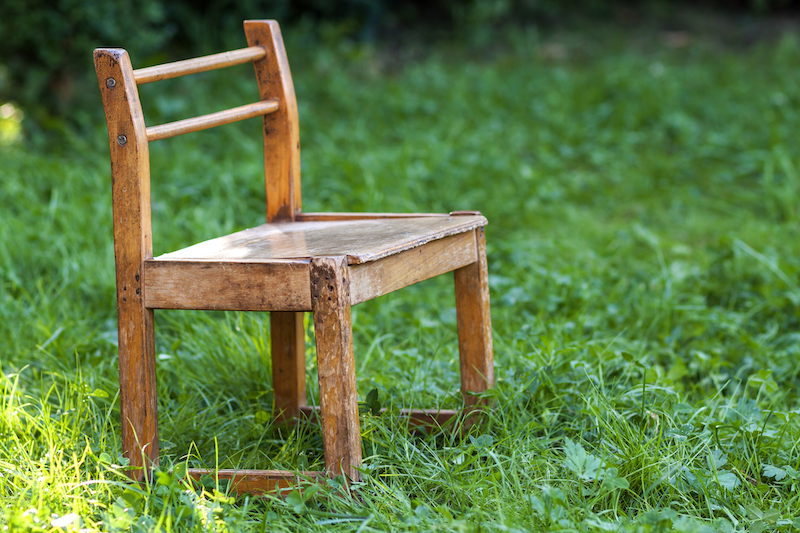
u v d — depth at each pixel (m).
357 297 2.25
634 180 6.68
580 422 2.82
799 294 4.16
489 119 7.99
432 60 10.73
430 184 6.05
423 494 2.43
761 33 12.35
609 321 4.03
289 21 11.34
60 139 7.05
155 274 2.33
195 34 9.96
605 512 2.27
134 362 2.37
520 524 2.18
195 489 2.40
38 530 2.06
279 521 2.23
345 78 9.23
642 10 13.55
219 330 3.53
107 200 5.08
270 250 2.40
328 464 2.29
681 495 2.35
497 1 12.25
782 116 7.87
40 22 6.97
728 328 3.86
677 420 2.79
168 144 6.85
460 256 2.70
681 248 5.10
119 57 2.27
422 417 2.87
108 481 2.28
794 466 2.59
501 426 2.77
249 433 2.87
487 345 2.84
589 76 9.42
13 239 4.39
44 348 3.42
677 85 8.82
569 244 5.18
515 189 6.26
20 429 2.65
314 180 5.90
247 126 7.69
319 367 2.24
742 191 6.52
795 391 3.36
